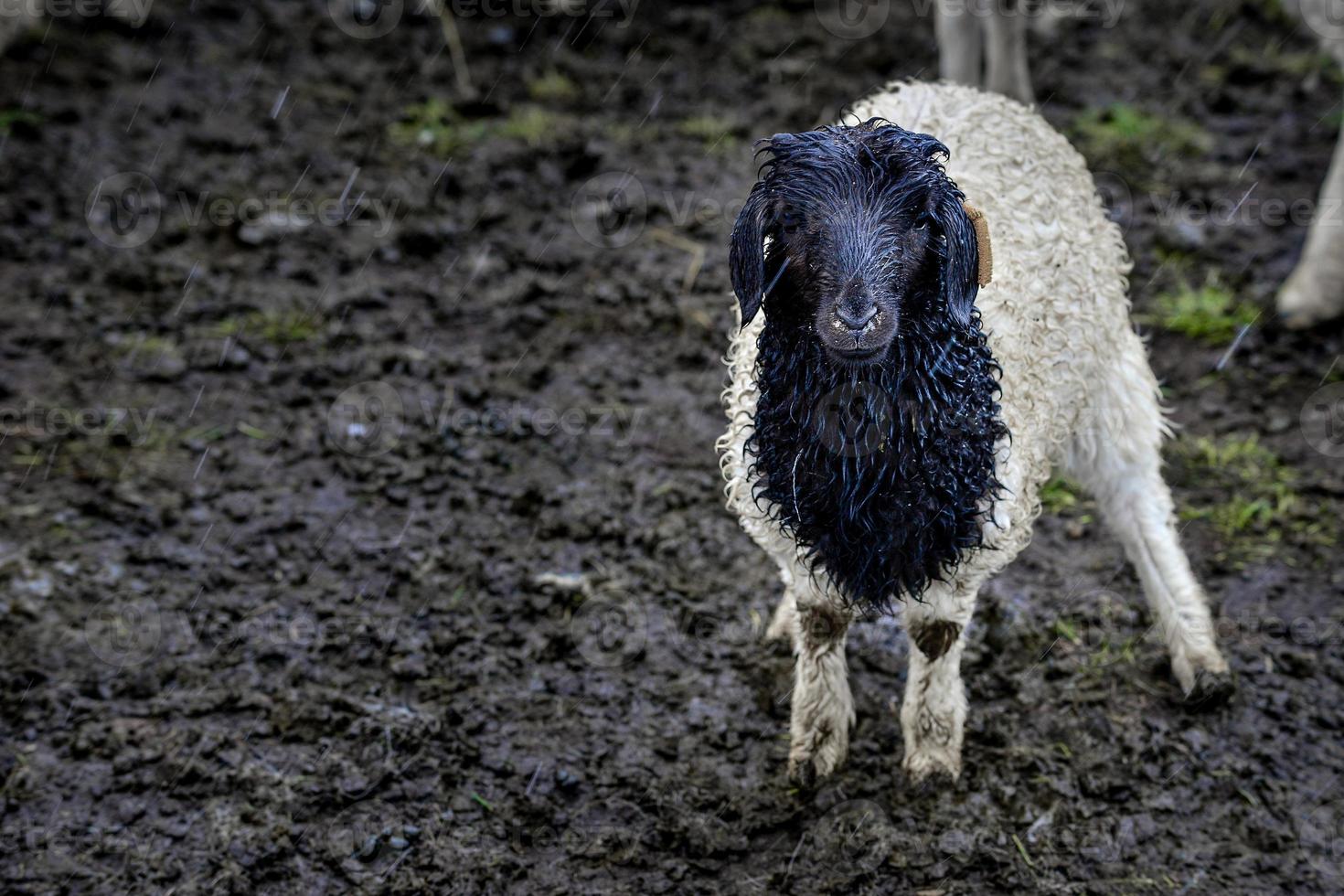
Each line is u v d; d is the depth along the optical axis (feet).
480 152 45.88
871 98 26.53
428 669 26.91
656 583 29.07
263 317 37.76
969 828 22.99
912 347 18.15
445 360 36.01
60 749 24.93
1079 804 23.75
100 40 52.37
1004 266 21.85
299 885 22.52
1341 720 25.48
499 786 24.30
